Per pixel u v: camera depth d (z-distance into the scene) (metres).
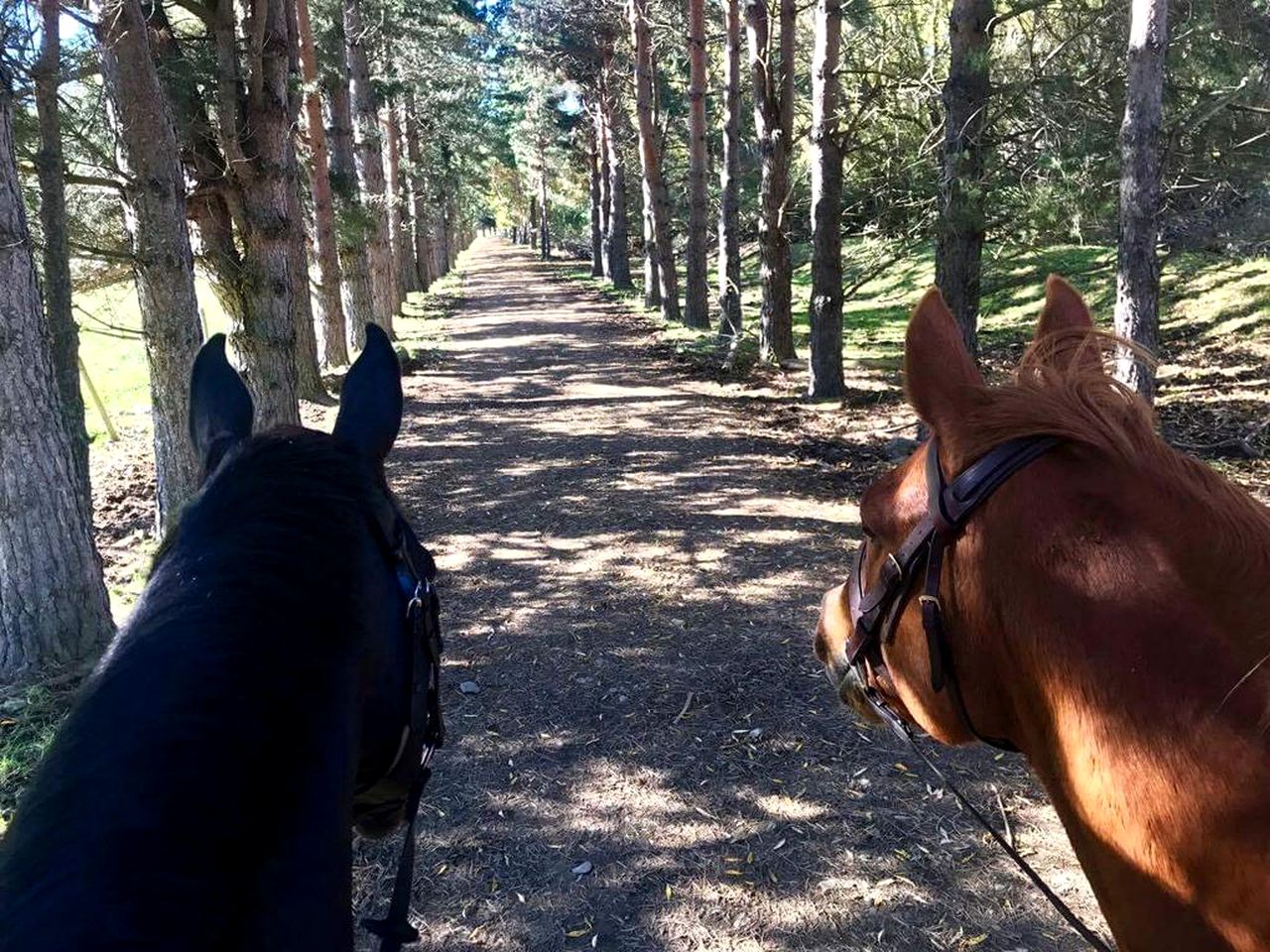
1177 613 1.37
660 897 3.86
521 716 5.35
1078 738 1.43
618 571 7.60
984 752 4.88
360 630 1.48
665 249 28.31
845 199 14.84
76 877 1.00
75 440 7.72
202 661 1.23
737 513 9.09
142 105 7.69
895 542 1.77
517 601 7.08
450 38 29.98
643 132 27.80
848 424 13.09
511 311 32.62
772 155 17.02
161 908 0.99
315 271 18.70
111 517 10.25
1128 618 1.39
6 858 1.06
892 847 4.14
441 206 47.66
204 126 9.96
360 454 1.82
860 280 14.87
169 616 1.31
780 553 7.92
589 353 21.38
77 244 7.88
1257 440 11.11
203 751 1.14
